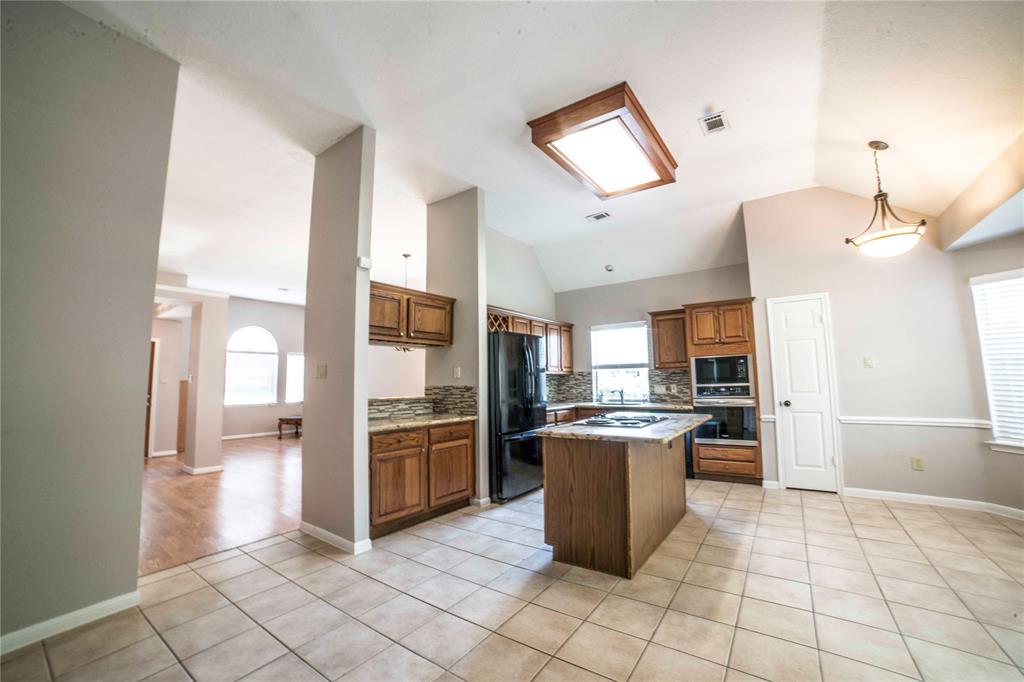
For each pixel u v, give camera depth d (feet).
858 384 13.73
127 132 7.52
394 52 7.89
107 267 7.27
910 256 13.16
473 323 13.80
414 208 15.71
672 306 20.01
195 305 19.35
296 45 7.72
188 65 8.23
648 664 5.79
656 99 9.34
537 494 14.74
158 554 9.58
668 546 9.93
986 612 6.94
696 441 16.30
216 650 6.17
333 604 7.43
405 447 11.30
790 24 7.18
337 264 10.66
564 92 9.07
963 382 12.31
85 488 6.95
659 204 15.83
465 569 8.82
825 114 9.69
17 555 6.31
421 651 6.12
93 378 7.09
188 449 18.62
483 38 7.55
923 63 7.45
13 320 6.37
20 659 5.97
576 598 7.59
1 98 6.32
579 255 20.44
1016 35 6.43
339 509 10.07
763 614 7.00
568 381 22.40
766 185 14.29
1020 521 11.03
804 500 13.32
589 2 6.81
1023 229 10.93
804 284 14.62
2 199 6.31
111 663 5.89
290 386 32.22
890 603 7.28
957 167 10.23
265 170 12.48
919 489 12.78
